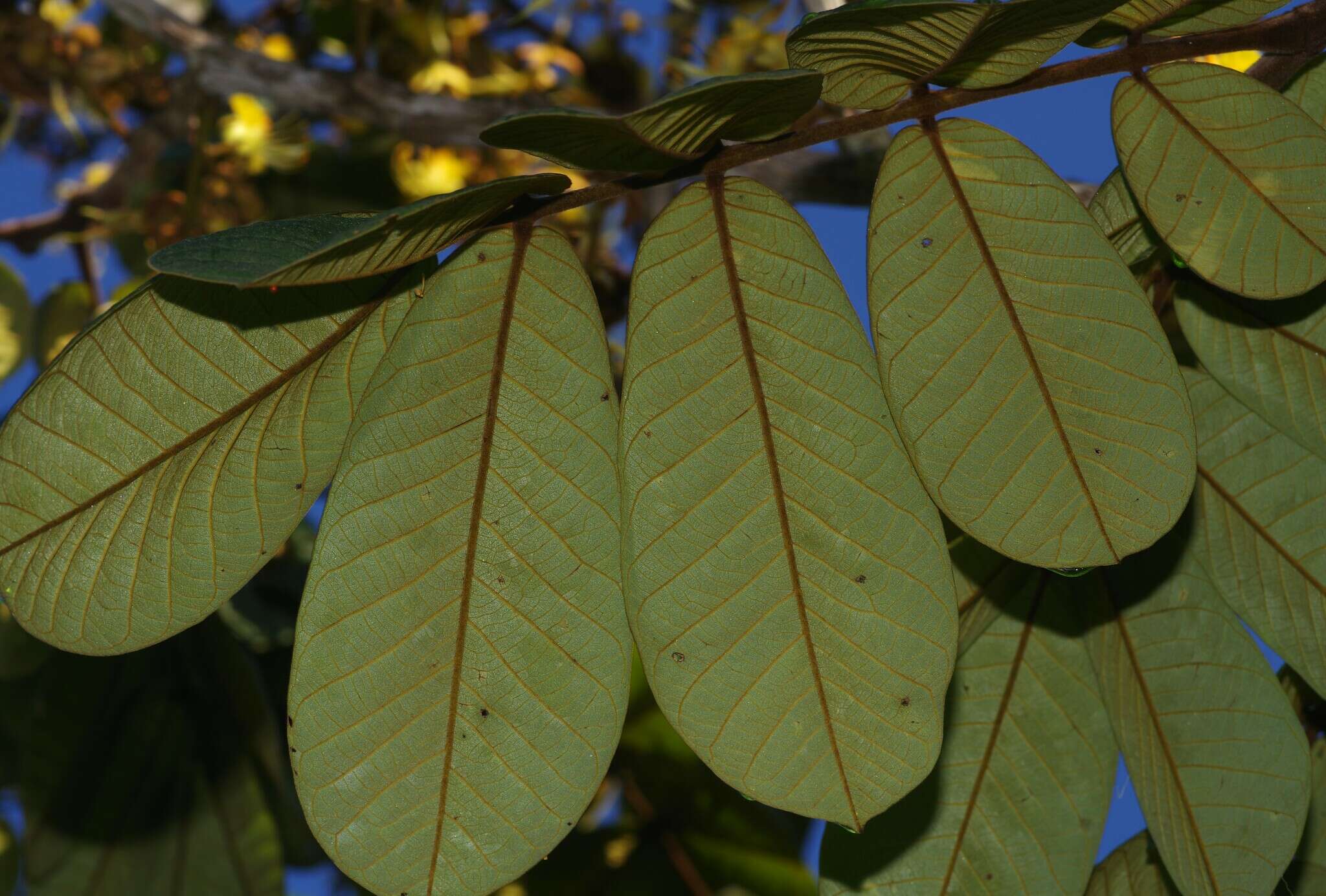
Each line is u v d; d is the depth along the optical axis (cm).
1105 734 72
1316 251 66
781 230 64
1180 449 64
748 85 62
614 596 64
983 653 73
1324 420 70
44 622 66
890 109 65
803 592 64
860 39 64
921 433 64
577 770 64
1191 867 70
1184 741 71
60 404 65
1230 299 71
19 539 65
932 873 71
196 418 66
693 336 64
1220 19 66
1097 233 64
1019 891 71
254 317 65
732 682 64
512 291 65
